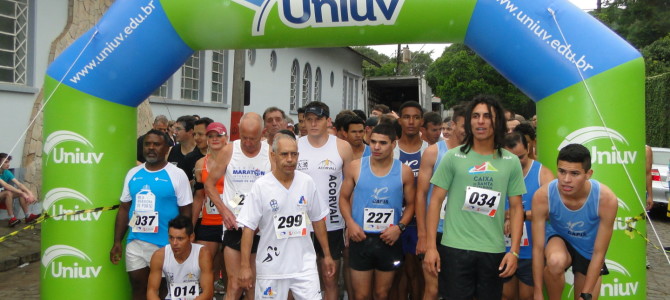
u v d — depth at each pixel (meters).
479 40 4.35
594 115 4.04
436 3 4.23
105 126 4.55
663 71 23.06
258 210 3.88
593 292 3.83
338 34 4.46
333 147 4.66
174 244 4.19
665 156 11.21
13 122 8.79
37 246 7.57
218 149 4.98
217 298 5.65
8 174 8.35
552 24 4.09
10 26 8.77
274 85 18.09
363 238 4.28
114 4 4.54
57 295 4.61
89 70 4.48
